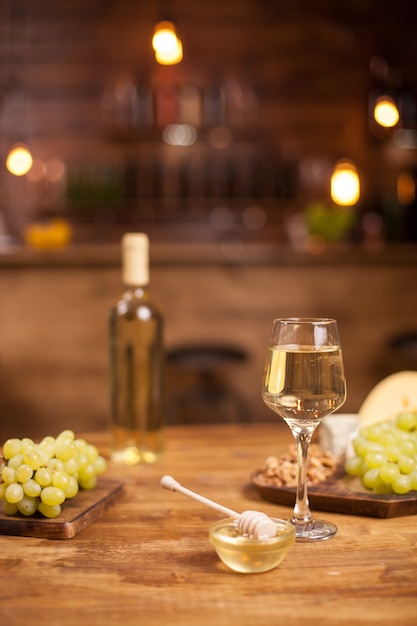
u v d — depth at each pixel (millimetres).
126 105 5496
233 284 3807
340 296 3850
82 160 5559
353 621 759
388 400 1444
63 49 5539
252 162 5582
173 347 3811
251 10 5605
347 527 1021
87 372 3762
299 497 1023
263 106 5641
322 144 5664
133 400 1390
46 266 3697
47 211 5492
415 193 5496
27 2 5500
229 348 3646
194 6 5586
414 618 765
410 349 3594
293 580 853
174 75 5590
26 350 3742
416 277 3863
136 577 866
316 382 958
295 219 5098
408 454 1102
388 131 5469
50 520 996
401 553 930
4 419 3758
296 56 5633
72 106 5543
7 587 842
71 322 3734
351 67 5648
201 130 5449
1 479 1004
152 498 1153
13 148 4820
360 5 5621
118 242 5539
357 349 3879
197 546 959
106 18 5539
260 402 3885
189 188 5566
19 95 5352
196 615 772
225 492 1181
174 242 5586
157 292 3783
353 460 1142
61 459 1048
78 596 818
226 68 5625
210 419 3961
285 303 3830
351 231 5070
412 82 5664
